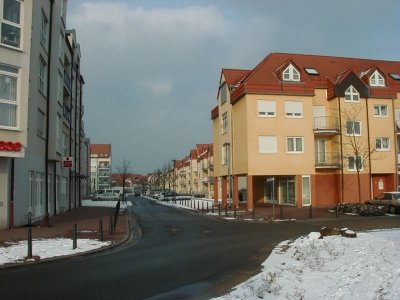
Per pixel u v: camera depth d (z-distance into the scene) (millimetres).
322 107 37875
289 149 35031
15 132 18891
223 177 42219
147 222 25875
